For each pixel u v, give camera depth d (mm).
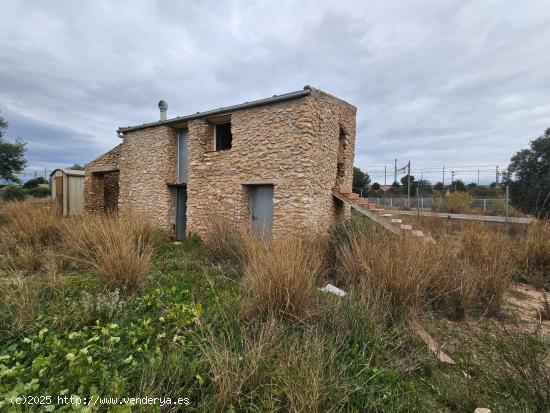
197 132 9359
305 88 7199
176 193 10617
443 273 4031
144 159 10977
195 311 3049
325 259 5105
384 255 3973
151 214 10656
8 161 19703
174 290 3965
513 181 16328
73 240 5270
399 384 2357
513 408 2062
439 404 2219
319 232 6461
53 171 14391
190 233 9539
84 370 2119
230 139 10047
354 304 3182
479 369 2547
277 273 3281
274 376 2197
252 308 3176
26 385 1987
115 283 3855
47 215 7277
